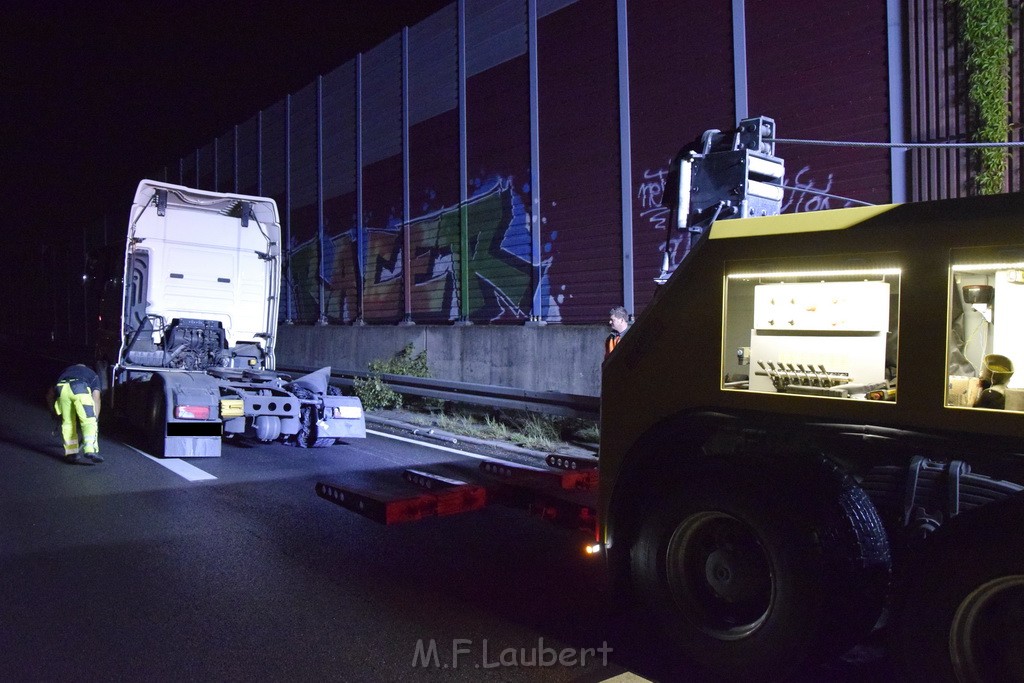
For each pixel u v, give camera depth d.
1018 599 2.82
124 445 10.02
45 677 3.58
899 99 8.49
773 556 3.36
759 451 3.73
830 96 9.14
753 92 9.95
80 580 4.89
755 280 3.79
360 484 7.63
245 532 6.02
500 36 13.66
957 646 2.93
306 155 19.73
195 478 7.99
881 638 3.98
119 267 11.14
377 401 13.52
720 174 5.11
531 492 6.39
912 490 3.25
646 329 4.23
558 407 10.01
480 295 14.27
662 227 11.08
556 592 4.82
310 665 3.77
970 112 7.96
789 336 3.66
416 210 15.87
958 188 8.02
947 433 3.12
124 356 10.62
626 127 11.50
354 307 18.03
